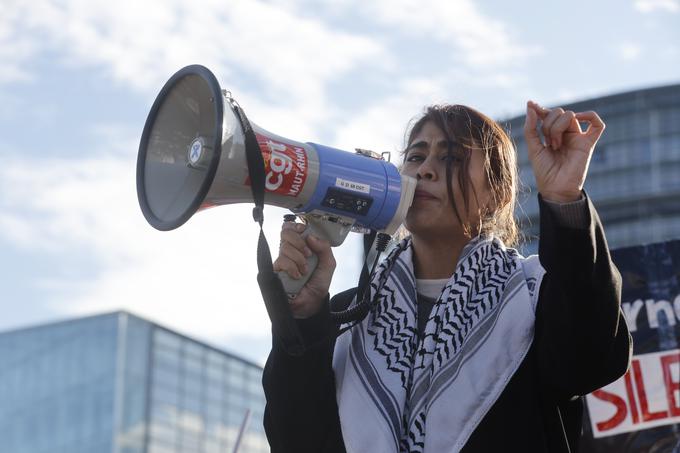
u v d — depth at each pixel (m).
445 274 3.32
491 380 3.01
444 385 3.02
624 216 58.28
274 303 3.03
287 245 3.12
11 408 44.16
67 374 43.47
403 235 3.71
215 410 45.78
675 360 5.23
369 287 3.23
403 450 3.04
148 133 3.17
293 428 3.12
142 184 3.14
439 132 3.29
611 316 2.89
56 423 43.19
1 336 44.59
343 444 3.16
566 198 2.90
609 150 59.12
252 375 48.38
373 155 3.25
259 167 2.98
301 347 3.05
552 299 2.96
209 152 2.97
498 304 3.14
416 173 3.27
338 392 3.19
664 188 57.41
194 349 45.44
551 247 2.88
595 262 2.88
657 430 5.18
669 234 57.06
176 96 3.13
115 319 43.06
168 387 43.91
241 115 3.01
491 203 3.32
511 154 3.37
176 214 2.96
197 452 44.56
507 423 2.97
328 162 3.12
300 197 3.09
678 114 58.69
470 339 3.08
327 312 3.13
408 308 3.24
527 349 3.04
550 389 3.03
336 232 3.17
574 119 2.94
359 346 3.23
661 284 5.31
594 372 2.93
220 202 3.07
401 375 3.13
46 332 44.47
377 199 3.15
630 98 59.66
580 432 3.14
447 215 3.22
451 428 2.97
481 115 3.32
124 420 42.31
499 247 3.29
